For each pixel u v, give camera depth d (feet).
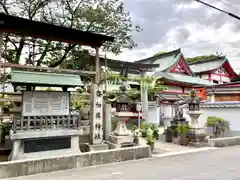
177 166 19.99
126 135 27.09
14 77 21.01
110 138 27.86
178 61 89.56
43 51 36.58
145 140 29.22
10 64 20.44
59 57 39.37
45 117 21.47
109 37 25.12
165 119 61.21
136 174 17.39
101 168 19.44
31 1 35.37
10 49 35.17
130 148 22.85
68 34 23.76
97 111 25.81
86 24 38.42
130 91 43.47
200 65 119.34
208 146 31.01
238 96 47.80
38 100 21.58
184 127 33.55
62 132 21.76
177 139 34.30
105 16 38.47
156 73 78.02
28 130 20.53
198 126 34.32
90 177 16.70
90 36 24.54
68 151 22.34
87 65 41.47
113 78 49.93
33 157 20.39
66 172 18.19
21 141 20.08
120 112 27.14
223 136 36.88
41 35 23.04
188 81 78.02
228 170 18.42
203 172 17.88
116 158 21.72
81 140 29.14
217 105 41.14
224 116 40.45
